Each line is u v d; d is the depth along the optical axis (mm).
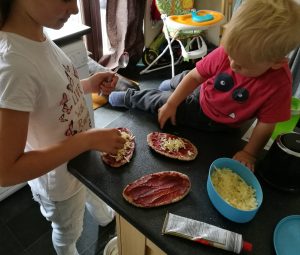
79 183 883
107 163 639
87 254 1244
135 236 674
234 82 746
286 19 555
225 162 638
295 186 613
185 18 2285
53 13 544
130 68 2715
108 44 2582
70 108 732
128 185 589
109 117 2066
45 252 1241
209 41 2953
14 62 546
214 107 787
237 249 483
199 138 759
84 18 2314
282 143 609
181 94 817
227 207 526
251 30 564
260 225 541
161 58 2764
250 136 750
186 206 563
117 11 2332
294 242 511
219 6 2771
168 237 505
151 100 839
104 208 1245
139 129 770
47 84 633
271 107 704
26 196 1470
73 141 623
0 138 540
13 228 1330
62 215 926
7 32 564
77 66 1382
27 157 574
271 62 608
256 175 651
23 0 525
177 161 668
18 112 550
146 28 2719
